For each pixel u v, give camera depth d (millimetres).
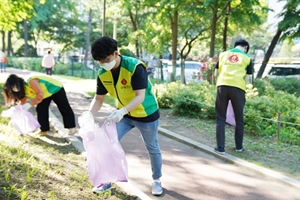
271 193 3961
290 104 8414
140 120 3531
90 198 3340
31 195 3068
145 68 3344
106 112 8695
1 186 3057
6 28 14508
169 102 9336
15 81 5223
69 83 16547
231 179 4355
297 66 12781
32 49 46281
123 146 5703
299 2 12977
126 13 21359
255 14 15367
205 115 8062
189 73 15695
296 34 14938
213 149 5453
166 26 19766
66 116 5828
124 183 3859
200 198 3781
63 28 41406
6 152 4062
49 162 4137
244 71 5234
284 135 6316
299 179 4297
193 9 15336
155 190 3807
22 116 5305
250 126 6535
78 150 5035
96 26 42156
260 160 5023
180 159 5117
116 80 3309
